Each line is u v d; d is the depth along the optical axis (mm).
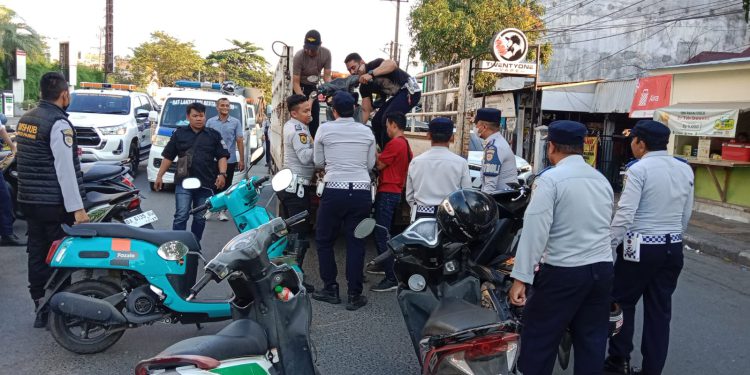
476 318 2994
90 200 5852
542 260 3312
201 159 6434
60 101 4625
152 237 4328
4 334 4633
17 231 8148
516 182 5301
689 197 3980
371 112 7664
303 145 5953
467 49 21656
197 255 4332
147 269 4227
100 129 12359
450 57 22281
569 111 20375
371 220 3725
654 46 28328
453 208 3363
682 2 27969
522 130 21641
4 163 7711
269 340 2996
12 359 4199
